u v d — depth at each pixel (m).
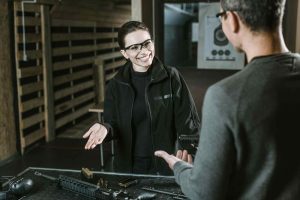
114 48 7.39
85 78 6.00
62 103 5.20
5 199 1.29
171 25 9.32
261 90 0.81
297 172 0.84
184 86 1.79
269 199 0.84
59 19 5.01
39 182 1.43
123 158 1.80
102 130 1.63
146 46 1.64
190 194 0.88
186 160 1.20
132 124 1.76
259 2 0.80
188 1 4.14
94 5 5.85
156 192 1.33
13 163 4.02
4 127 3.98
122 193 1.27
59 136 5.06
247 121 0.80
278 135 0.81
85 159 4.11
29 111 4.42
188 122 1.74
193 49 10.13
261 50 0.84
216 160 0.82
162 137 1.75
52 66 4.83
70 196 1.31
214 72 4.42
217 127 0.82
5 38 3.95
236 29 0.86
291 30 3.40
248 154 0.82
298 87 0.83
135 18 3.64
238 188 0.86
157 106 1.72
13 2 4.01
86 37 5.95
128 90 1.75
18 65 4.13
